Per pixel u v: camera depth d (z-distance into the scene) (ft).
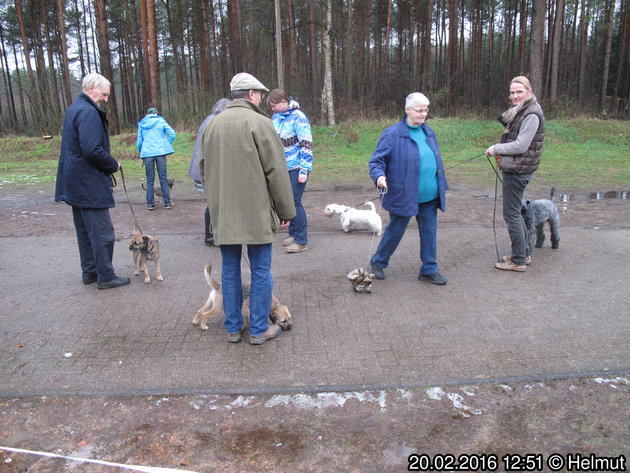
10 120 91.86
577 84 100.78
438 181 13.75
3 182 36.86
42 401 8.94
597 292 13.73
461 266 16.12
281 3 91.20
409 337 11.21
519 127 14.19
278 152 10.09
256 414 8.55
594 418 8.32
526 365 9.93
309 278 15.20
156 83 60.08
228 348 10.83
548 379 9.45
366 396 9.01
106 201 13.79
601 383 9.30
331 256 17.44
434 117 66.28
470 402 8.80
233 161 9.79
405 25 102.27
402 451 7.61
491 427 8.13
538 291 13.87
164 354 10.57
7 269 16.37
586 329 11.47
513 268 15.52
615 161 43.70
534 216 16.26
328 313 12.60
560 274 15.24
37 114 76.74
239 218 9.96
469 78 97.60
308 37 97.45
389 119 62.23
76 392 9.18
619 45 90.63
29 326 11.99
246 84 10.23
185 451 7.64
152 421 8.39
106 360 10.33
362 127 57.98
